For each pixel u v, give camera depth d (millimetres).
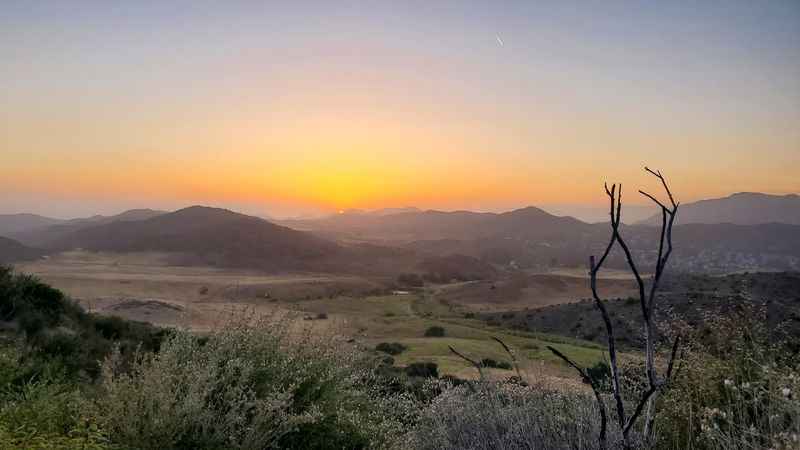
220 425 4230
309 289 149875
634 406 3748
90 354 8625
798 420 2789
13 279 11750
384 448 4750
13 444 3318
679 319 3680
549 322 70188
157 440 3945
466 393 4613
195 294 131000
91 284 136000
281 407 4656
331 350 5770
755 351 3449
